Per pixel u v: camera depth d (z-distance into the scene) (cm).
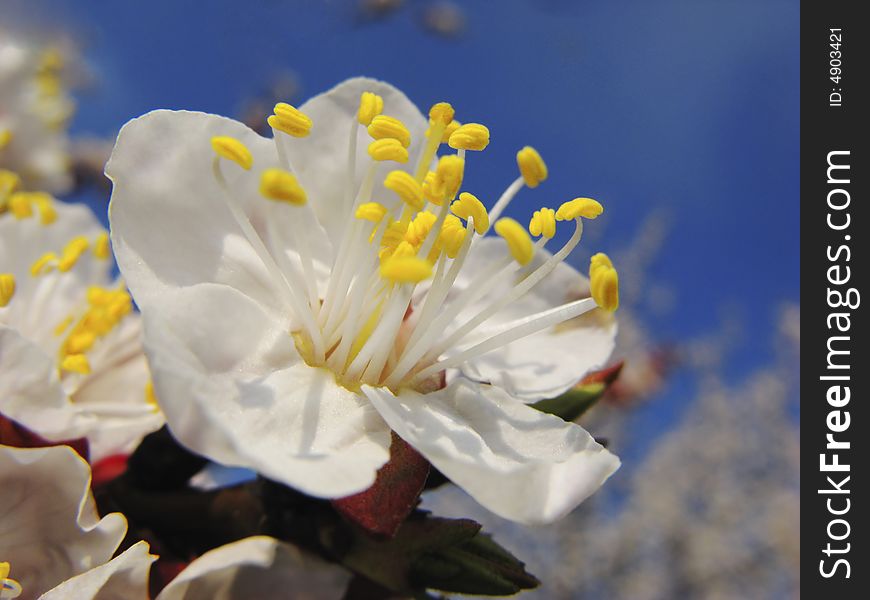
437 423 8
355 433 7
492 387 8
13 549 7
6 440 7
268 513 8
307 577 7
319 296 8
